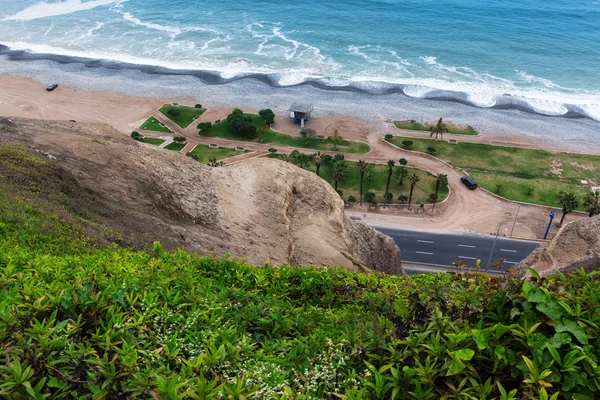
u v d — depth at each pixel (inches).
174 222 1158.3
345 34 5383.9
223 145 3388.3
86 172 1127.6
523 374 293.0
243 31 5462.6
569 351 293.1
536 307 314.7
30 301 375.6
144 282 457.7
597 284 359.9
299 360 376.5
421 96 4160.9
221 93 4101.9
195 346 363.6
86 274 490.9
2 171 962.7
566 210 2679.6
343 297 687.1
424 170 3191.4
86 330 358.3
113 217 1027.9
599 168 3250.5
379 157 3307.1
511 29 5639.8
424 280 831.7
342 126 3666.3
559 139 3582.7
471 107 4010.8
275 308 471.5
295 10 6141.7
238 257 1143.6
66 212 930.1
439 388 301.3
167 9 6190.9
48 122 1344.7
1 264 548.7
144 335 363.9
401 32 5467.5
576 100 4153.5
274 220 1378.0
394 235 2667.3
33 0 6633.9
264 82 4320.9
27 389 262.1
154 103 3922.2
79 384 288.7
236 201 1375.5
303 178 1626.5
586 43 5310.0
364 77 4448.8
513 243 2635.3
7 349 289.7
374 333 384.2
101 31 5462.6
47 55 4749.0
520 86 4362.7
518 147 3469.5
